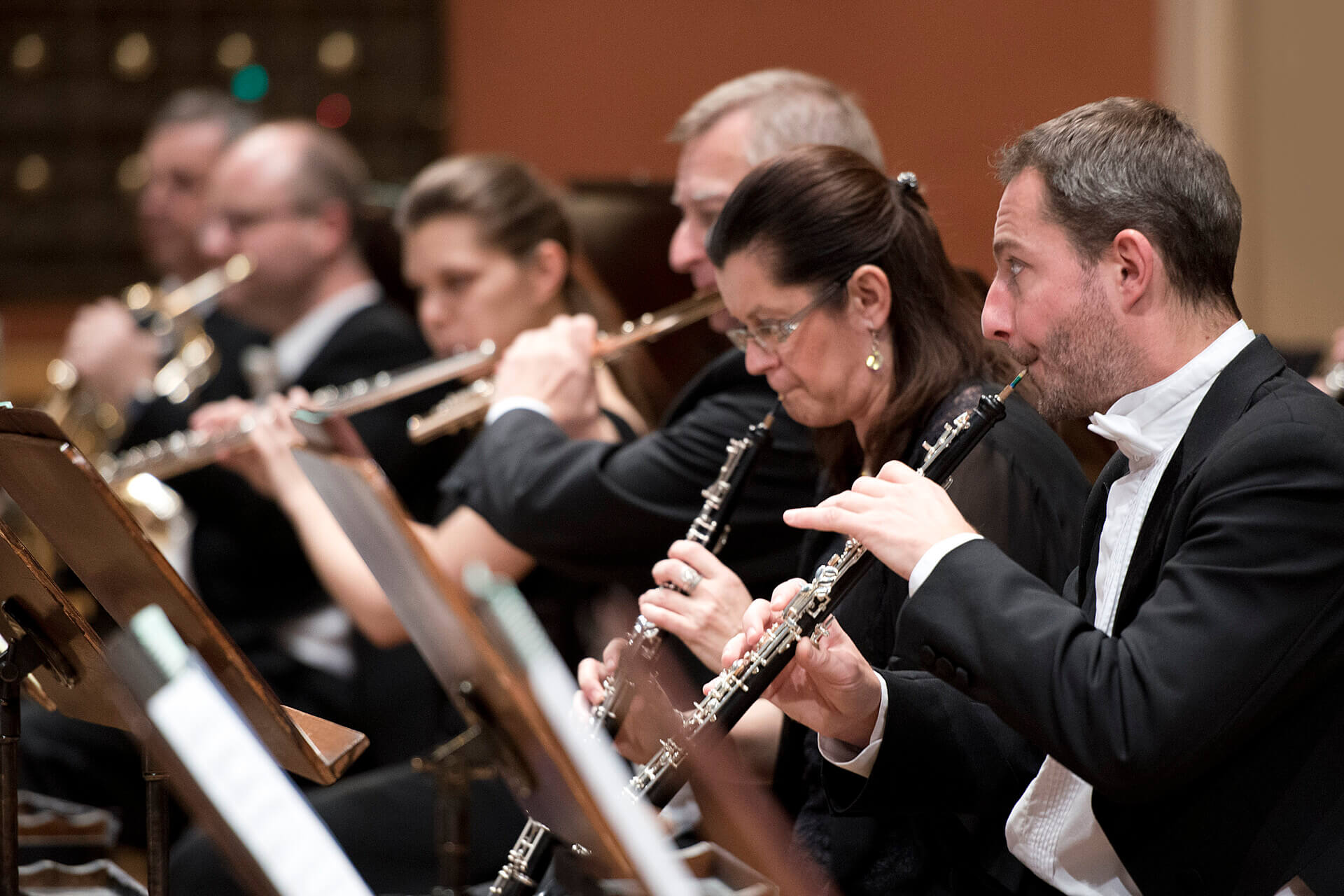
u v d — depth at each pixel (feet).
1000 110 62.13
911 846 23.30
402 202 40.57
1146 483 19.43
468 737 30.01
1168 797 18.85
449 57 73.97
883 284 23.88
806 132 30.32
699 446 29.94
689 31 68.18
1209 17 58.13
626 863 14.85
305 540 38.70
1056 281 18.99
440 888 30.58
